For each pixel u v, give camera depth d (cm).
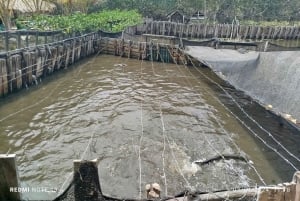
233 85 1574
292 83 1258
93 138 1120
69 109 1374
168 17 5019
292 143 1146
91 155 1008
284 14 6016
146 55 2434
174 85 1820
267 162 1018
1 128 1152
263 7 5884
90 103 1463
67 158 983
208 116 1375
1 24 2438
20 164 934
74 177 611
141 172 927
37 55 1691
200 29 4416
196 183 886
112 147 1064
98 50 2611
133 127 1225
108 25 3023
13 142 1059
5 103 1391
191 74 2078
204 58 1977
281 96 1256
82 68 2122
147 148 1068
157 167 959
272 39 4612
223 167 979
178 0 5441
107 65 2241
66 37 2083
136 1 5072
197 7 5522
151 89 1727
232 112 1429
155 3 5275
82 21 2514
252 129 1256
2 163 591
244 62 1761
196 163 987
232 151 1078
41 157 980
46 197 753
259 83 1463
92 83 1786
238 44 2308
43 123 1218
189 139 1151
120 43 2508
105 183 865
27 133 1129
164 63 2378
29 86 1641
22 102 1420
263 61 1625
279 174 952
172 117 1345
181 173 933
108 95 1591
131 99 1548
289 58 1515
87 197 622
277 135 1204
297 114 1105
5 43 1446
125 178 895
